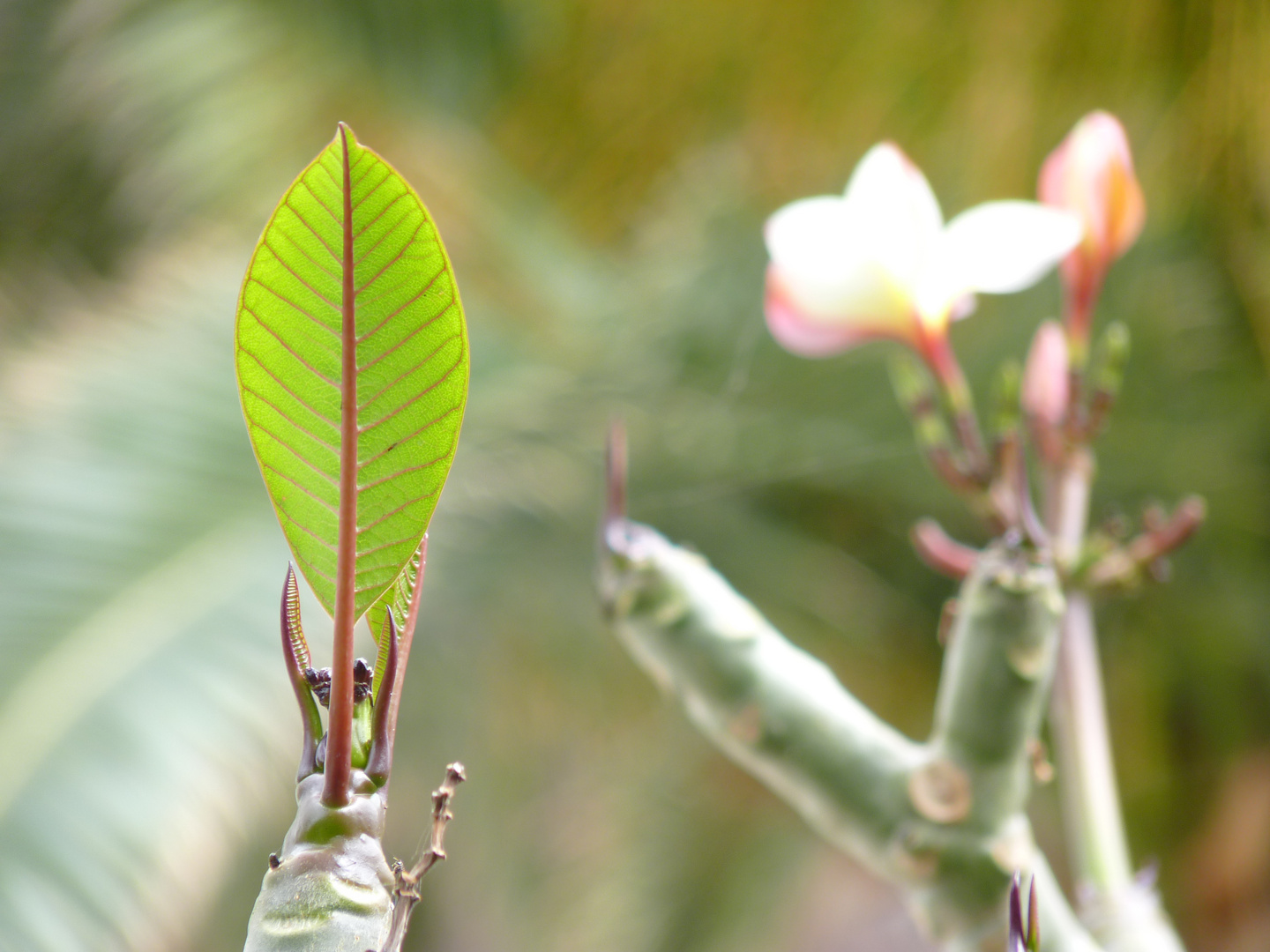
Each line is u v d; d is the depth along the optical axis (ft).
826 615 18.85
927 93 14.32
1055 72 13.12
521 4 19.70
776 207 19.27
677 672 2.49
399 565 2.11
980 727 2.44
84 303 19.42
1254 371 18.62
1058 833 16.70
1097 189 2.91
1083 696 2.72
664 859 18.69
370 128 20.54
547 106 20.01
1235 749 18.83
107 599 11.30
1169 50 12.39
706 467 19.08
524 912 18.84
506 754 18.80
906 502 19.40
